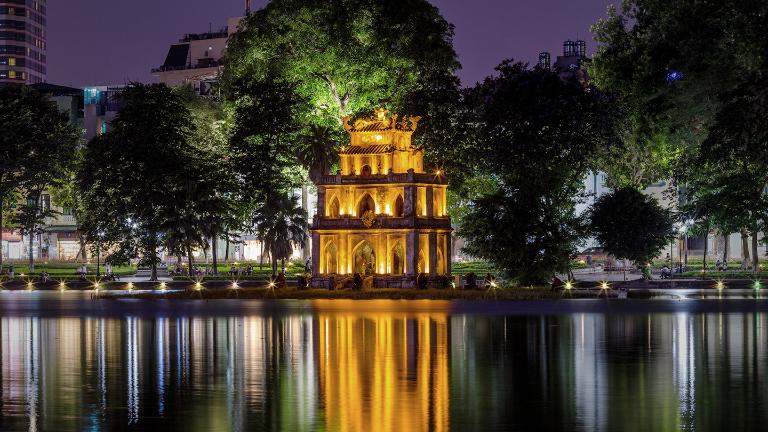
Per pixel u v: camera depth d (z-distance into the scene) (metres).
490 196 93.44
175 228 114.12
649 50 110.69
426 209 93.12
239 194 119.62
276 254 114.44
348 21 119.69
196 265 151.25
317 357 45.12
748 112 92.06
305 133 118.88
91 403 34.25
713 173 110.00
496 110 96.44
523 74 97.12
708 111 109.19
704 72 107.25
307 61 120.19
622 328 57.03
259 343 50.72
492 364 42.53
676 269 120.00
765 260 148.75
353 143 95.69
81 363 43.69
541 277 91.56
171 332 56.88
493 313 68.88
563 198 96.00
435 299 84.31
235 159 117.56
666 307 73.19
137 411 32.91
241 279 114.69
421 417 31.72
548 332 55.06
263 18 123.44
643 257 103.56
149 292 98.75
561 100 95.56
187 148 118.06
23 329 59.31
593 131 98.38
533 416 31.80
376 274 92.31
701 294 89.19
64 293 103.38
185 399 34.84
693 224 113.56
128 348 49.09
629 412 32.28
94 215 121.44
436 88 110.06
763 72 93.88
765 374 39.34
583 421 31.06
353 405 33.59
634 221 102.88
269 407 33.34
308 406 33.50
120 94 119.00
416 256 91.38
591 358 44.16
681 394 35.19
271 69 123.38
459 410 32.72
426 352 46.62
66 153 151.00
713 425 30.41
